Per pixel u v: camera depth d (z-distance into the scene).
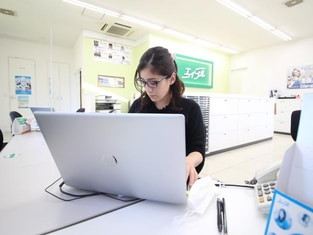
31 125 2.19
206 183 0.67
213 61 6.44
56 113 0.54
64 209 0.60
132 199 0.65
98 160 0.57
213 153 3.52
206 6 3.71
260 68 6.32
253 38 5.40
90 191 0.70
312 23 4.48
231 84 7.11
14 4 3.60
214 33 5.03
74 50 5.80
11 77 5.44
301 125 0.44
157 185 0.55
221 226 0.50
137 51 5.34
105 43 4.96
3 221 0.53
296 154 0.43
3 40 5.28
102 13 3.93
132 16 4.07
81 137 0.55
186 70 5.62
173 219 0.54
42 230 0.50
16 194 0.69
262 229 0.50
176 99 0.94
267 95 6.16
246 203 0.63
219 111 3.55
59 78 6.00
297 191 0.42
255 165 2.96
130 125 0.48
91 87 4.79
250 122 4.27
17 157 1.17
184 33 5.01
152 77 0.78
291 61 5.65
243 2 3.63
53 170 0.94
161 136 0.47
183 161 0.49
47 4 3.60
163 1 3.54
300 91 5.51
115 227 0.51
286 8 3.83
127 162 0.54
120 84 5.21
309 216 0.34
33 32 4.90
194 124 0.93
